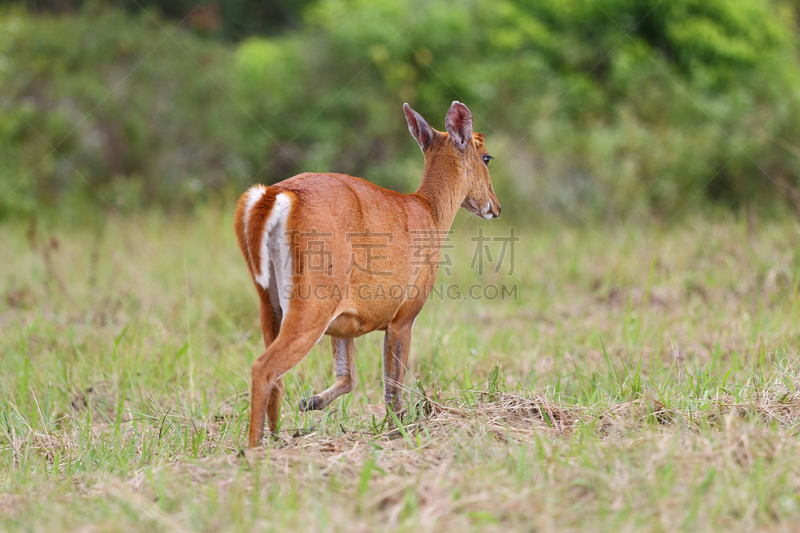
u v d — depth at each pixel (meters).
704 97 21.64
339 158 21.73
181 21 26.53
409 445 6.29
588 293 13.32
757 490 5.01
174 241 16.73
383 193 7.17
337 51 22.42
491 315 12.16
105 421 8.21
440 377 8.83
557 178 19.84
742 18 23.09
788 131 20.20
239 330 11.23
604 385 8.21
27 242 16.44
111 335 10.69
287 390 8.48
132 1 26.66
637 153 20.25
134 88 22.33
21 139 21.48
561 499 5.03
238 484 5.35
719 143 20.41
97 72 22.69
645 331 10.16
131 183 20.67
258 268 6.49
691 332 10.18
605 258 14.78
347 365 7.67
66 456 6.98
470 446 6.08
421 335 10.46
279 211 6.36
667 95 21.77
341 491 5.29
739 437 5.73
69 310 12.25
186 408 7.88
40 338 10.62
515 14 23.52
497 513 4.86
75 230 18.53
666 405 6.86
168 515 5.08
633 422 6.57
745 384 7.61
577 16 23.47
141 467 6.38
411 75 22.12
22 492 5.91
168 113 22.16
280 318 6.74
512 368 9.41
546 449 5.96
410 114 8.31
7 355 9.88
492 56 22.78
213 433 7.41
